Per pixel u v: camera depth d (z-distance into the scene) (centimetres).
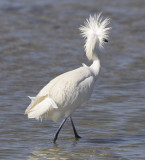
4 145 1068
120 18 3362
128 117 1303
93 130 1201
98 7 3728
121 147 1062
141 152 1021
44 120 1289
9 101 1475
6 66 2041
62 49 2458
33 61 2153
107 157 992
